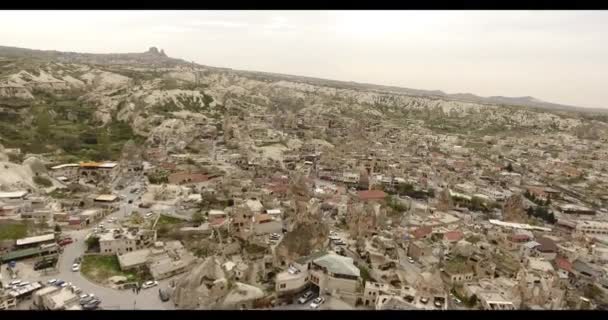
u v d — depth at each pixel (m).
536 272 121.94
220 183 196.75
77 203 158.88
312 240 128.38
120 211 159.50
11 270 107.00
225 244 125.19
